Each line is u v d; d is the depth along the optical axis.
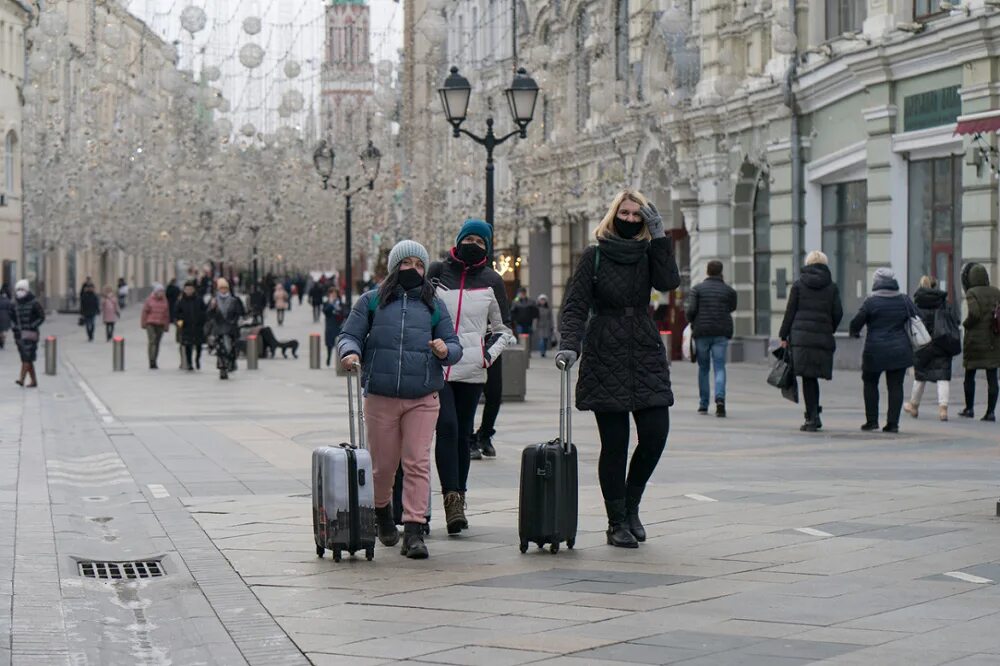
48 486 21.19
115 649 11.86
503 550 15.31
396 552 15.36
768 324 56.81
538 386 44.06
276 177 76.31
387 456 15.41
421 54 88.88
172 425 31.50
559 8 75.88
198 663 11.08
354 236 100.06
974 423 30.08
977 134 38.34
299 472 22.77
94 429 30.67
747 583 13.28
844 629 11.40
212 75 48.69
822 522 16.58
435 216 78.19
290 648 11.29
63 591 13.87
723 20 56.78
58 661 11.11
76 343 79.69
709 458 23.67
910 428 29.05
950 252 41.78
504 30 86.94
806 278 28.33
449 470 16.41
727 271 58.22
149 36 50.53
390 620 12.15
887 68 43.38
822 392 39.53
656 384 15.15
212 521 17.73
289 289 161.25
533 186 73.19
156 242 86.00
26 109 76.00
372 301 15.34
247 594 13.37
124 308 142.75
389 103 58.25
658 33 63.47
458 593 13.16
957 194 41.34
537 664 10.55
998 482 20.02
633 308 15.19
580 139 73.50
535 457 14.96
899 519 16.72
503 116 87.50
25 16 100.00
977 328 30.52
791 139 51.44
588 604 12.54
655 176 65.06
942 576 13.43
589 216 73.38
